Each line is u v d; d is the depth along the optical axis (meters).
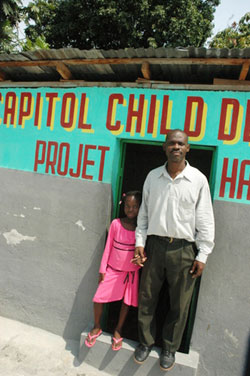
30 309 3.25
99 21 10.19
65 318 3.12
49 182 3.11
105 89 2.87
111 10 9.73
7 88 3.24
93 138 2.94
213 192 2.59
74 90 2.98
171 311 2.49
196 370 2.49
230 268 2.55
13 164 3.26
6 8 7.18
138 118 2.78
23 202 3.23
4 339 3.04
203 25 10.85
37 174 3.16
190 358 2.57
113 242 2.68
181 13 10.05
